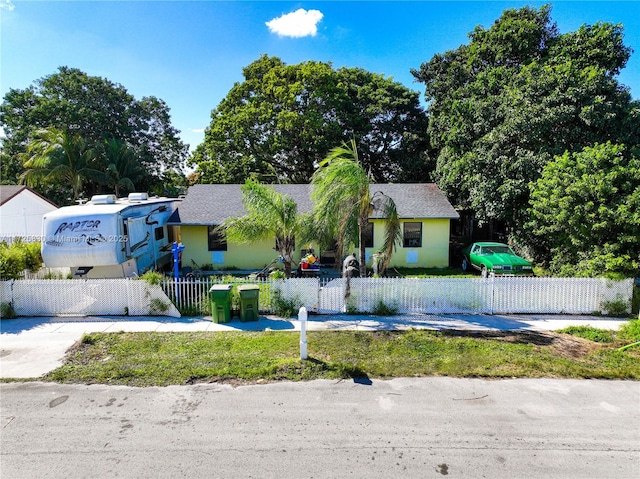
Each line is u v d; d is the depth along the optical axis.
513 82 17.94
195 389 6.68
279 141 27.20
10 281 10.51
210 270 17.56
